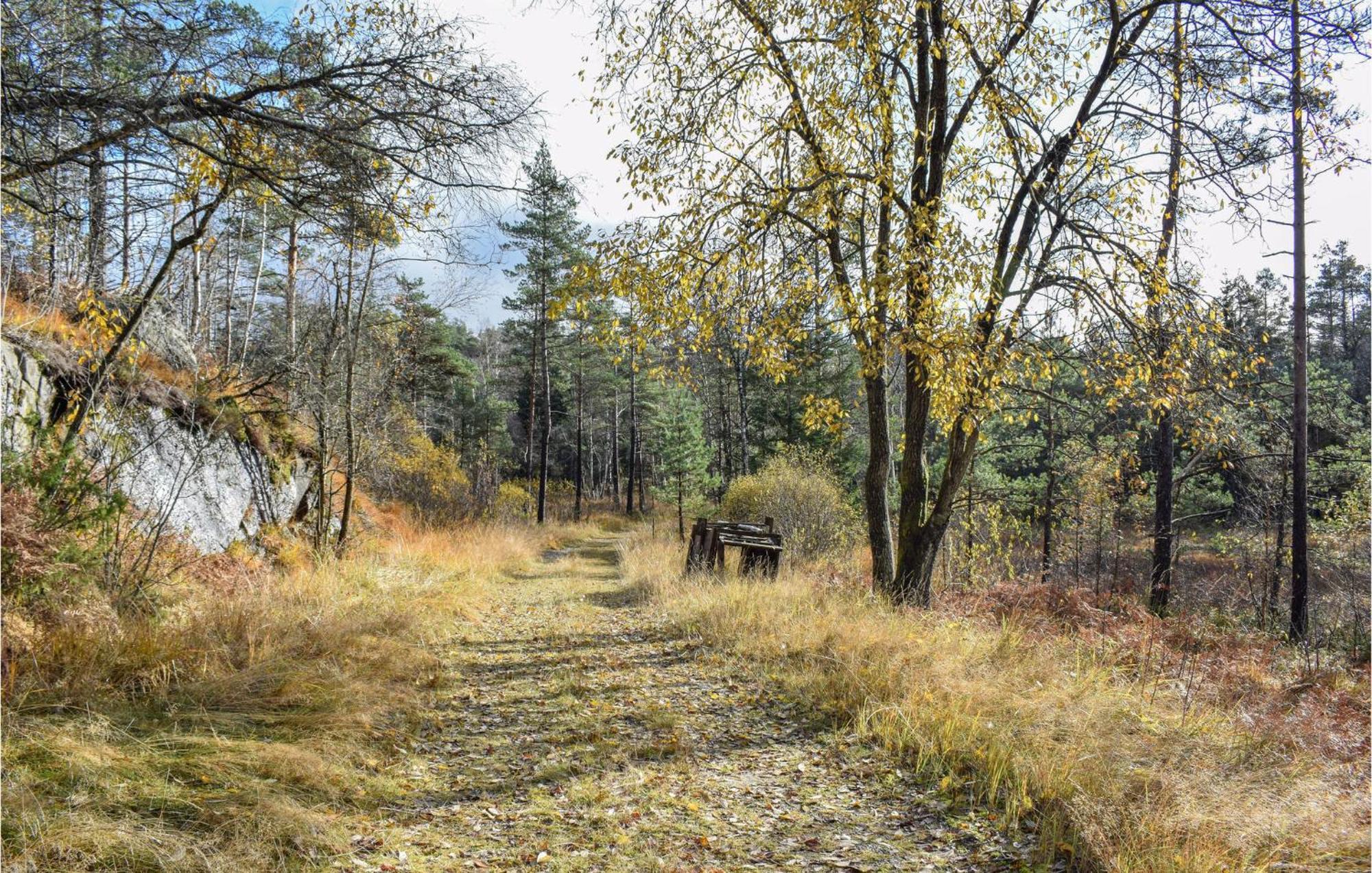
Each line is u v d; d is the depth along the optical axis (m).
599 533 32.72
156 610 6.43
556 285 30.75
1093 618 8.41
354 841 3.52
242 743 4.20
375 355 13.36
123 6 4.90
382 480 17.34
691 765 4.71
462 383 38.72
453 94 5.61
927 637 7.18
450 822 3.85
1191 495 20.69
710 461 32.59
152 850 3.03
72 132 5.17
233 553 9.80
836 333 10.33
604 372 42.28
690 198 8.93
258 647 6.17
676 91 9.25
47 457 6.20
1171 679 6.19
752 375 29.45
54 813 3.19
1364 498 16.66
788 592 9.95
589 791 4.27
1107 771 4.14
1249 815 3.60
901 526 10.03
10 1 4.56
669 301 8.77
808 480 17.00
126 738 4.11
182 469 9.39
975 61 8.98
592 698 6.18
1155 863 3.25
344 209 5.93
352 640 6.75
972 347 7.88
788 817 4.01
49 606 5.38
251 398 12.16
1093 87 9.20
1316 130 8.84
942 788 4.30
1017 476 25.61
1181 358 8.69
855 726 5.34
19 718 4.00
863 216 9.58
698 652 7.92
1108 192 9.36
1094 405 12.28
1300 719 5.22
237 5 5.17
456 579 12.59
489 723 5.49
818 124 9.06
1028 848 3.63
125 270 8.31
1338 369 32.84
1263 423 13.68
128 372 8.85
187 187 5.75
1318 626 12.52
